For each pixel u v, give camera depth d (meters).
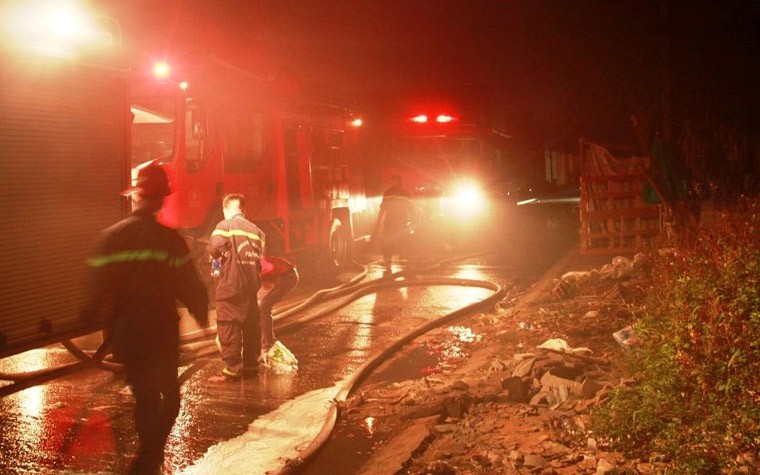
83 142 7.50
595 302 11.09
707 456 4.89
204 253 12.55
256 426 6.95
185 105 12.18
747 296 6.14
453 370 8.74
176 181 11.99
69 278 7.33
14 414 7.21
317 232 16.16
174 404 5.60
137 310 5.44
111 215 7.84
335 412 7.00
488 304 12.61
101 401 7.62
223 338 8.38
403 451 5.85
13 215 6.75
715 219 11.30
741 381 5.43
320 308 12.58
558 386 6.79
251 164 13.97
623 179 17.19
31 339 6.91
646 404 5.55
